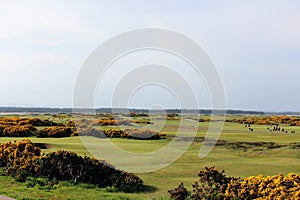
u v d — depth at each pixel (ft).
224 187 47.65
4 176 59.11
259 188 45.80
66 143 92.07
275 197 43.27
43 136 109.09
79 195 51.57
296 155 87.92
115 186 56.34
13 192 50.96
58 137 108.06
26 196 49.24
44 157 60.54
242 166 75.36
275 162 80.59
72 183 56.90
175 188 52.29
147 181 61.11
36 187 54.39
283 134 121.08
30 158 61.36
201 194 46.83
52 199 48.88
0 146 66.54
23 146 65.82
